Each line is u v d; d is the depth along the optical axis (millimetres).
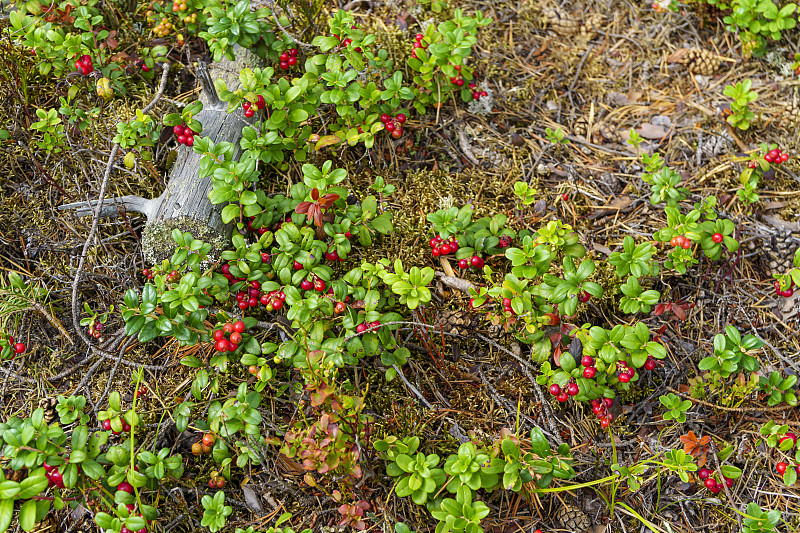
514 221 792
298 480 690
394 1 887
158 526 667
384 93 776
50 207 775
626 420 730
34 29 779
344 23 776
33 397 712
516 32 912
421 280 699
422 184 808
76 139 792
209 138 748
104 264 750
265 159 754
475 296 720
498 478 661
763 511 700
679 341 758
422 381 732
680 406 701
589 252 784
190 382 722
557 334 713
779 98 887
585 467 706
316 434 646
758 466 717
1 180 777
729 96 873
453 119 848
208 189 745
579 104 880
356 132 777
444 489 677
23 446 613
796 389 734
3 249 761
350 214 751
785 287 758
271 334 731
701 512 702
